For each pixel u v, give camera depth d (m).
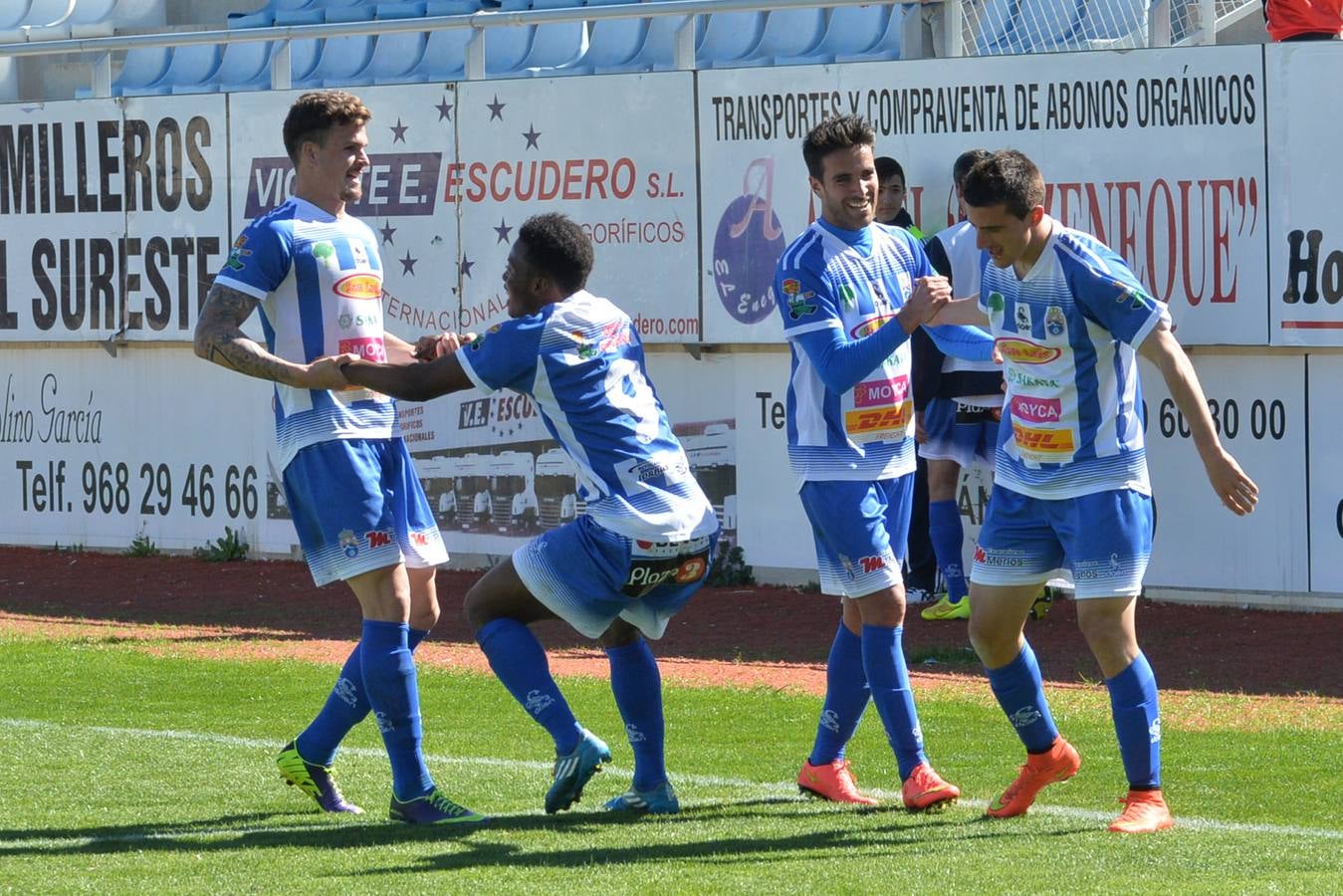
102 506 49.47
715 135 41.19
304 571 45.50
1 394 50.78
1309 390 36.59
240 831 20.47
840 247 21.48
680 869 18.12
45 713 28.67
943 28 40.84
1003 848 19.03
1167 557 38.03
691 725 27.67
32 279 49.41
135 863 18.72
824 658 33.78
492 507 44.38
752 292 40.97
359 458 20.92
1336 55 35.69
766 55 51.09
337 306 21.28
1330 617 36.19
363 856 18.97
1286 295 36.38
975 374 35.19
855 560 21.22
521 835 20.09
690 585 20.66
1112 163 37.78
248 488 47.41
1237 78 36.53
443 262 44.59
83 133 48.41
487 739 26.77
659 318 42.06
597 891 17.11
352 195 21.77
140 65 62.53
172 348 48.06
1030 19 42.44
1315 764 24.22
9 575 45.78
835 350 20.59
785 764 24.78
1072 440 19.77
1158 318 19.12
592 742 19.83
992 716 27.62
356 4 61.31
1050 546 20.31
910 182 39.69
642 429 20.14
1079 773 23.64
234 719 28.17
